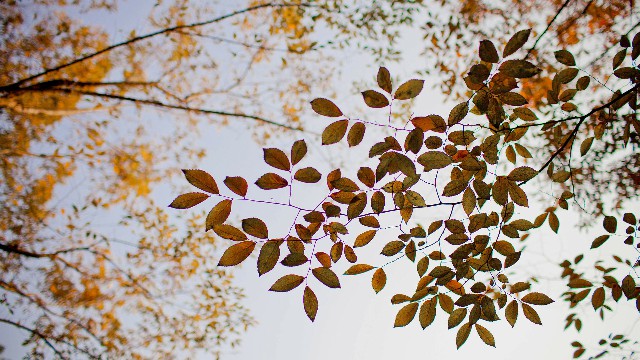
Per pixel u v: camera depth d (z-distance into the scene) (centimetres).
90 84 626
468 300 207
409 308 213
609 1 427
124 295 652
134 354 643
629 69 209
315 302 178
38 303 607
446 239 216
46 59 629
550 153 396
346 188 184
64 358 599
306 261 178
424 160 171
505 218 217
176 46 674
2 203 614
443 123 181
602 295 257
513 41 161
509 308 220
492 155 206
